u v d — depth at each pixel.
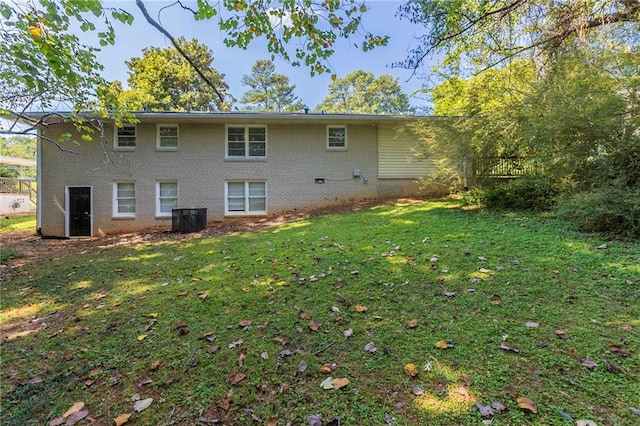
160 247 7.82
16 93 5.73
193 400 2.18
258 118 11.53
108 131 11.65
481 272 4.12
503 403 1.94
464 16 7.03
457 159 9.59
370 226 7.71
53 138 11.42
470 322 2.93
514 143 8.07
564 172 6.87
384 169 12.60
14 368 2.77
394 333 2.84
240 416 2.01
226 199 12.13
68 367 2.72
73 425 2.04
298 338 2.89
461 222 7.13
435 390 2.10
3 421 2.12
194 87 22.06
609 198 5.28
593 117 6.01
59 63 3.90
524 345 2.51
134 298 4.29
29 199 22.16
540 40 7.41
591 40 6.69
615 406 1.87
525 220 6.70
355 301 3.59
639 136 5.70
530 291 3.45
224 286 4.46
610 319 2.80
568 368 2.21
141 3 3.45
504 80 8.67
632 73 5.88
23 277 5.82
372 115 11.67
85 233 11.54
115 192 11.71
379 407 1.99
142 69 21.36
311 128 12.42
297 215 11.33
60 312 4.05
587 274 3.78
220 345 2.86
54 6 3.22
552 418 1.80
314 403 2.07
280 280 4.49
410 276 4.21
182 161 11.95
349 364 2.45
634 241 4.71
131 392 2.33
